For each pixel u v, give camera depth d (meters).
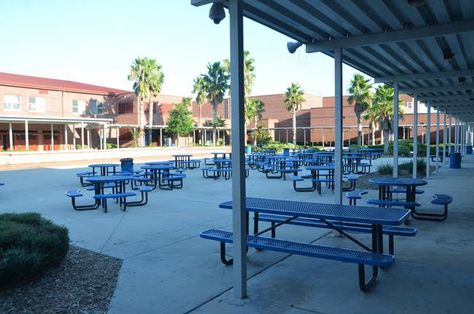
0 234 4.41
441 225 7.18
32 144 34.16
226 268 4.98
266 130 49.56
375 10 5.04
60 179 15.75
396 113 10.30
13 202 10.30
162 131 46.88
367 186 12.37
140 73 41.03
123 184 9.77
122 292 4.21
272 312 3.74
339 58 6.18
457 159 19.12
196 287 4.36
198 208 9.27
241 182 4.01
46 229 4.86
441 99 14.60
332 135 55.28
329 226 5.23
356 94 41.75
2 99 33.34
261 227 7.19
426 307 3.81
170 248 5.88
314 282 4.48
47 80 41.12
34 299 3.91
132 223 7.66
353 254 4.26
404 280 4.51
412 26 5.73
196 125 49.06
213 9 4.13
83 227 7.34
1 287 3.99
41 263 4.33
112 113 42.31
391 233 5.08
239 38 3.89
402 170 16.05
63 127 35.97
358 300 3.99
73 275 4.62
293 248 4.52
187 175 17.00
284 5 4.68
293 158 18.34
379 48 6.95
